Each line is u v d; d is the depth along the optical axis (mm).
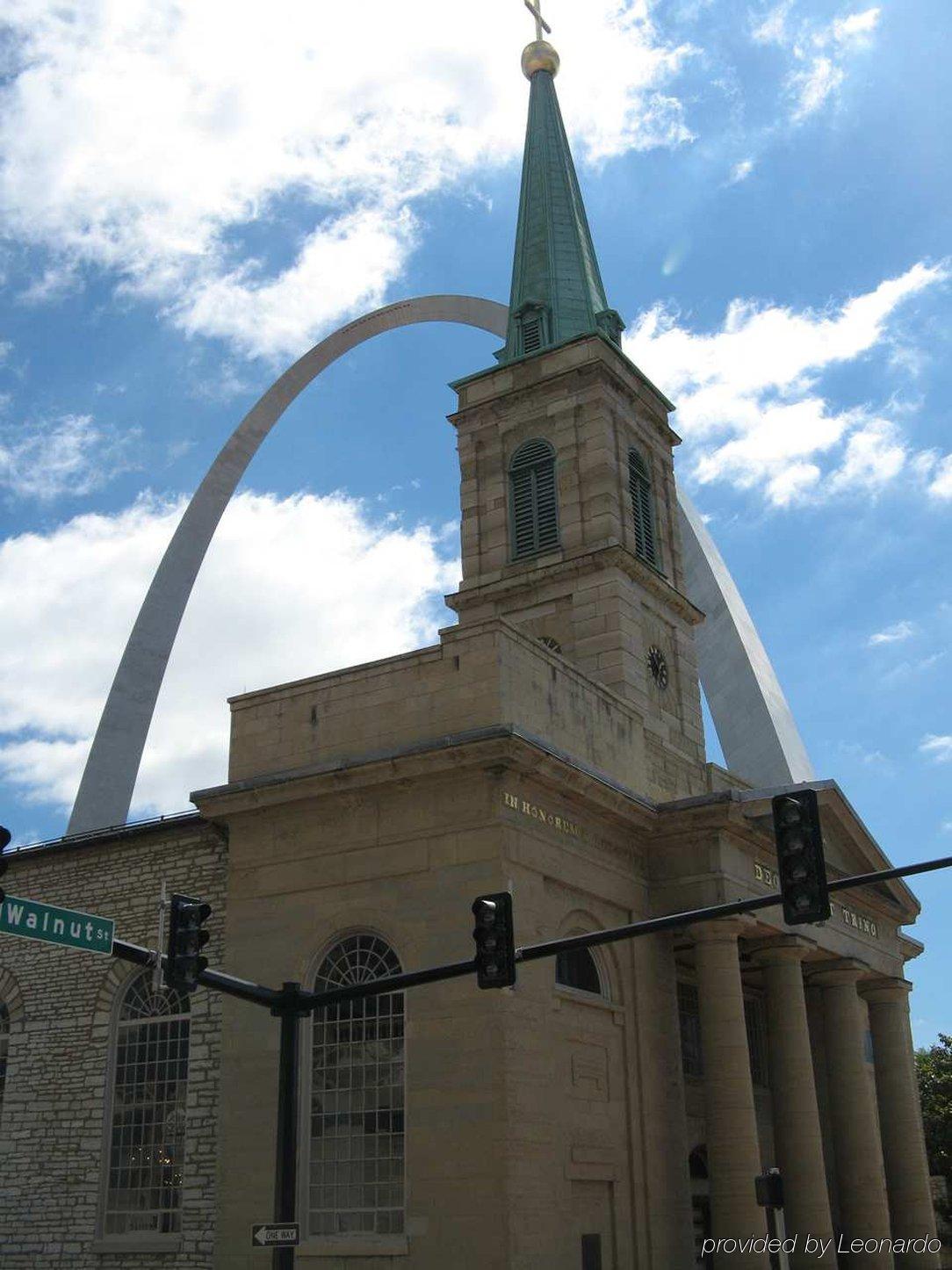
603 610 32250
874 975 33625
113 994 27703
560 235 40562
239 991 16844
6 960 29688
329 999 17234
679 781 32156
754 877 28547
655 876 27953
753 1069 34406
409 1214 21828
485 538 35469
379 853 24422
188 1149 25156
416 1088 22531
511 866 23328
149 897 27844
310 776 25031
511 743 23250
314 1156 23391
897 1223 32938
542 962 23641
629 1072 25578
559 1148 22844
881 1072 34469
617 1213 24047
